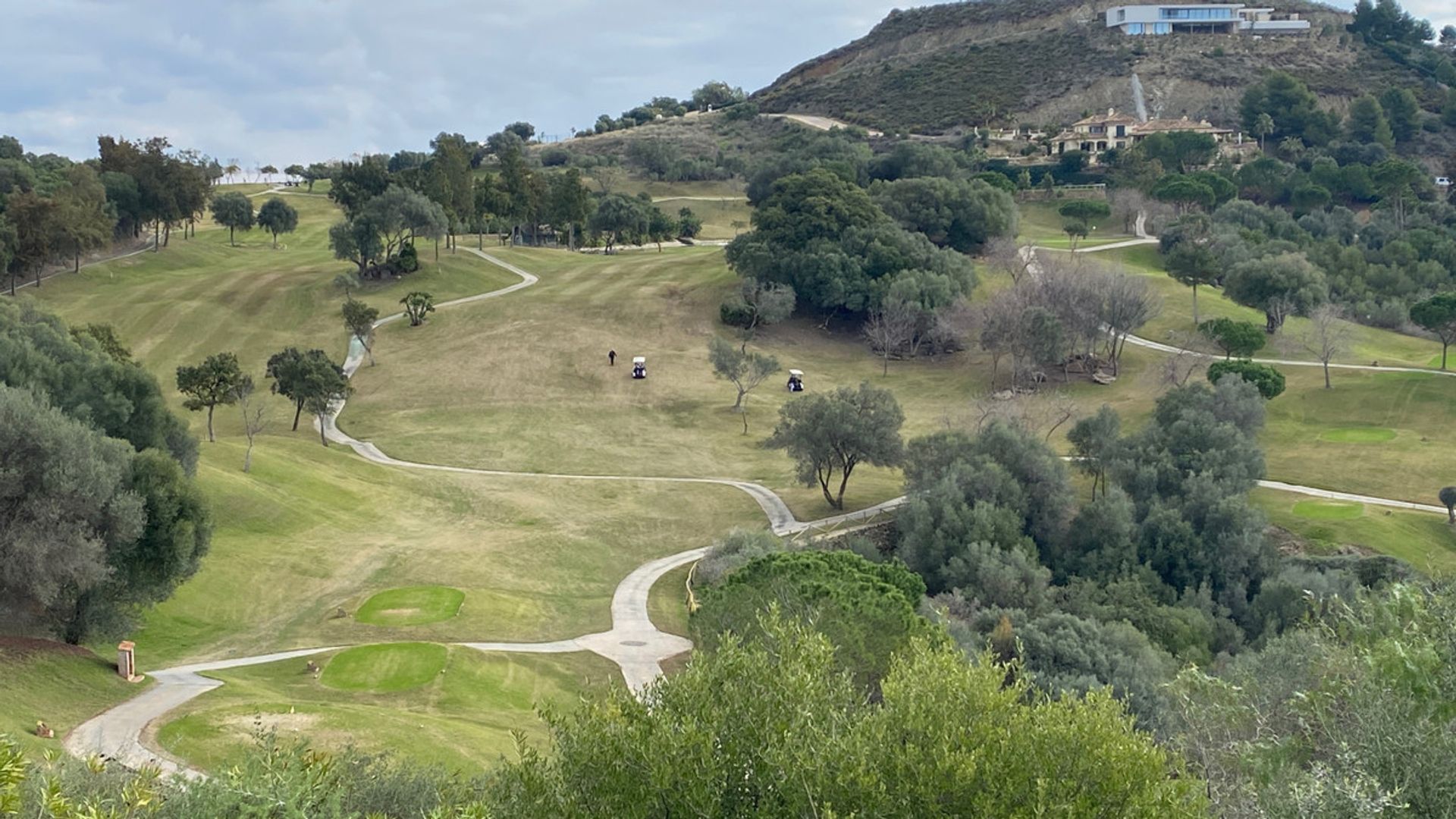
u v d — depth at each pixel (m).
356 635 54.84
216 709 38.31
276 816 18.11
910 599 54.62
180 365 114.56
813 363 121.00
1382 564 67.75
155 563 48.38
